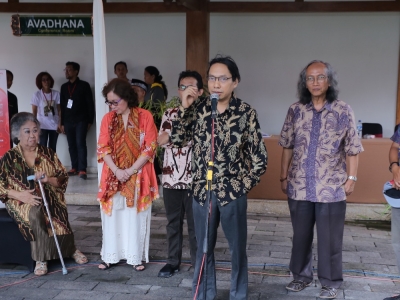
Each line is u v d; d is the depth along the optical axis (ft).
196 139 9.37
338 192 10.57
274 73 22.77
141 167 12.14
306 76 10.39
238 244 9.48
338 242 10.83
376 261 13.41
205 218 9.30
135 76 23.72
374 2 20.94
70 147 22.93
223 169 9.20
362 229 16.62
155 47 23.43
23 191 12.35
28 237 12.17
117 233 12.41
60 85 24.31
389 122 22.18
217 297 11.01
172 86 23.50
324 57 22.33
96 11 13.30
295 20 22.31
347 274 12.43
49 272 12.51
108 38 23.71
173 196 11.77
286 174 11.35
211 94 8.68
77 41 23.91
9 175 12.51
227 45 22.95
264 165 9.23
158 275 12.15
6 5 23.24
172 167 11.62
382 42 21.84
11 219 12.42
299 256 11.22
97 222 17.06
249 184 9.23
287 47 22.53
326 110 10.46
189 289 11.43
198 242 9.67
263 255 13.82
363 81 22.16
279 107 22.90
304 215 10.89
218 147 9.18
